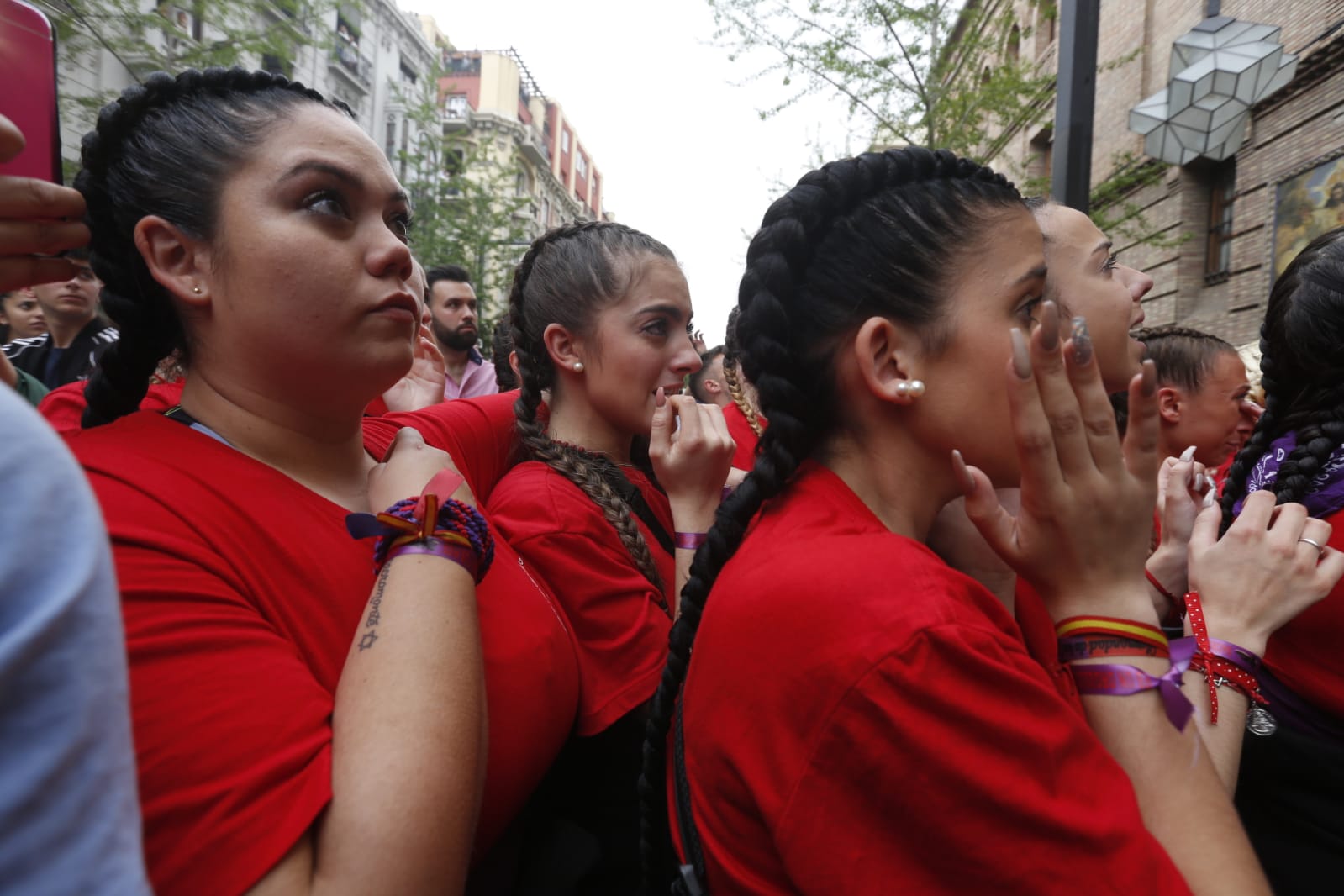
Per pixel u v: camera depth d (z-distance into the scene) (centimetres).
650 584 127
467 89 3353
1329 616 114
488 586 98
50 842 33
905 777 60
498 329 254
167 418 84
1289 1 656
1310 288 127
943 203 79
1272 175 686
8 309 315
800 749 64
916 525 84
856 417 84
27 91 70
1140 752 71
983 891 59
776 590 68
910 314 78
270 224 79
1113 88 902
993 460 80
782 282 83
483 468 139
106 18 633
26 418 37
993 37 743
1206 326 769
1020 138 998
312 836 59
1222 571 98
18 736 33
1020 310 79
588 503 129
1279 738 118
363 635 69
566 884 103
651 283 148
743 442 262
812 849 62
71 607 35
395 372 87
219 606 65
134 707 55
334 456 93
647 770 91
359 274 82
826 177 84
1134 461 77
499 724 90
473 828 66
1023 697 62
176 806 54
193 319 86
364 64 1844
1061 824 58
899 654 60
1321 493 120
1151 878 59
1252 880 67
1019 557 77
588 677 116
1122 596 76
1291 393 138
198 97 85
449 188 1647
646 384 148
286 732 60
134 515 66
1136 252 868
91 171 86
